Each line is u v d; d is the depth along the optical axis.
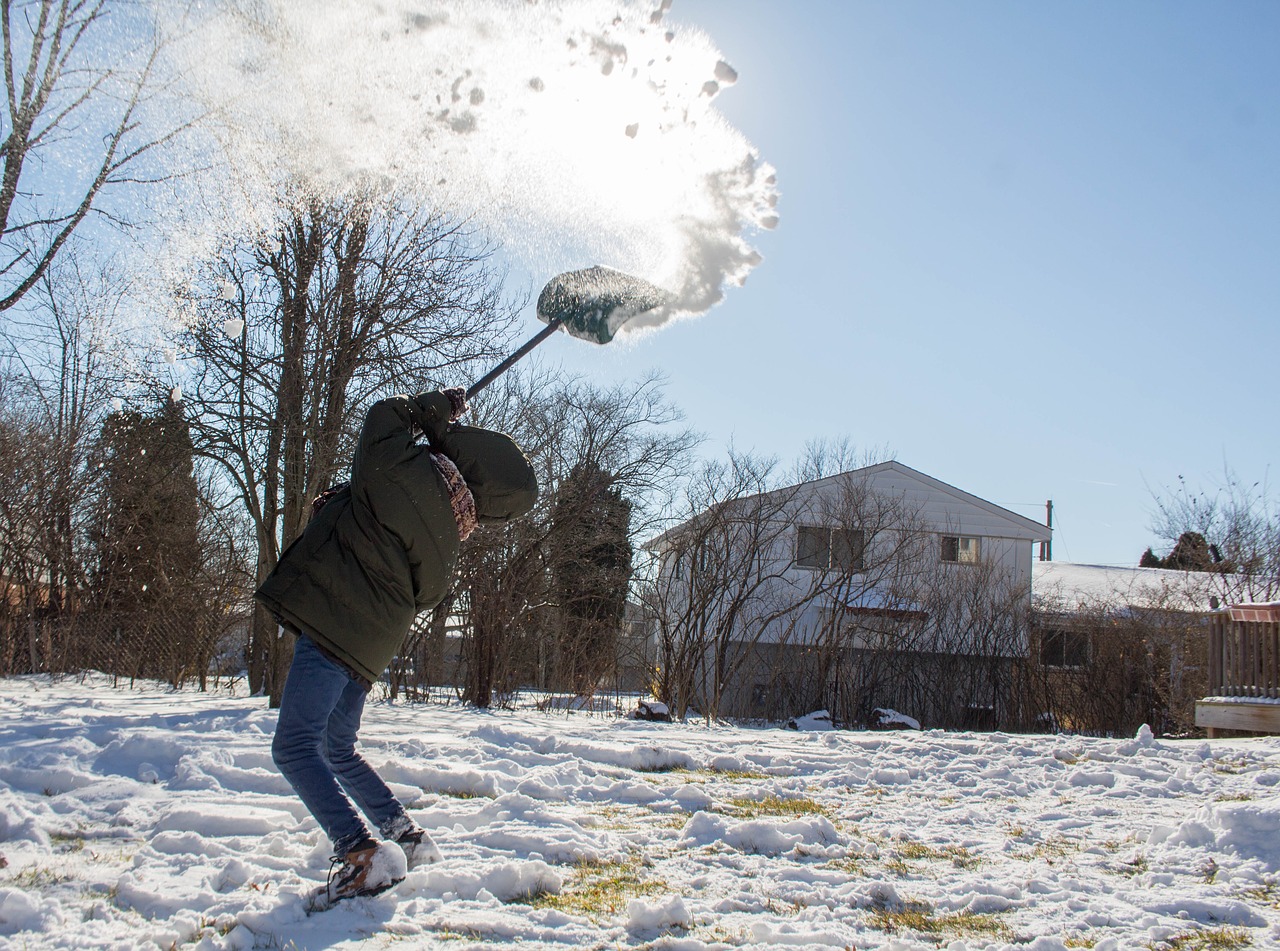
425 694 14.55
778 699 20.08
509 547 16.03
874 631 20.25
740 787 5.59
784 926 2.96
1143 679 19.38
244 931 2.58
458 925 2.78
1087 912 3.28
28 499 17.73
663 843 4.01
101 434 17.78
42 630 18.11
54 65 5.80
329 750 3.29
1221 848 4.09
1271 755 7.55
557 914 2.94
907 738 8.73
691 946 2.71
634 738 7.81
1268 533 23.31
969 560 25.66
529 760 5.97
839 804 5.25
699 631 20.20
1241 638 11.84
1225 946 2.96
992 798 5.70
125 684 16.17
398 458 3.12
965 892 3.50
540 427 19.03
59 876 3.04
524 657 17.88
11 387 18.12
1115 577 30.88
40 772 4.41
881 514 22.06
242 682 17.69
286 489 11.34
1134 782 6.19
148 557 18.06
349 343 11.33
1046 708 19.84
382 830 3.33
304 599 3.05
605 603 20.52
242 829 3.72
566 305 3.62
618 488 20.41
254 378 11.36
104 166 6.34
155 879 3.04
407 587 3.15
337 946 2.58
